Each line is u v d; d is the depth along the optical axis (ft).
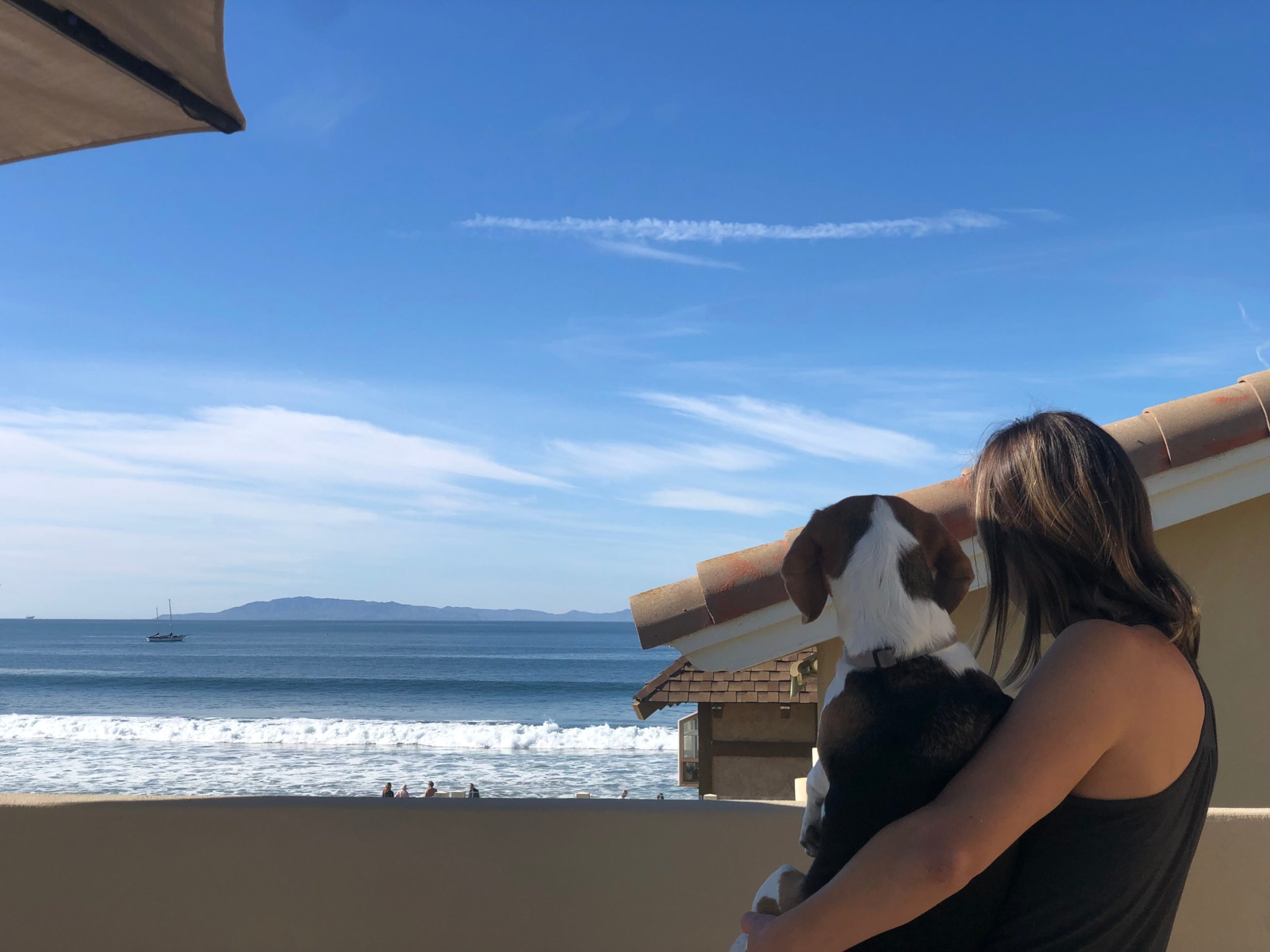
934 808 3.52
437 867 9.13
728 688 34.68
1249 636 15.06
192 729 152.25
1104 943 3.62
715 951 8.94
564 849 9.12
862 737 4.12
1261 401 14.05
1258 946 8.48
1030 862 3.82
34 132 8.75
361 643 499.51
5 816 9.21
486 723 163.84
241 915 9.11
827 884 3.66
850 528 4.70
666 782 118.42
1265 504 15.25
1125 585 4.13
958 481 13.80
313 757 135.13
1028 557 4.34
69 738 149.69
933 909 3.88
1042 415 4.58
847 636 4.51
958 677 4.17
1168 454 14.05
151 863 9.16
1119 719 3.61
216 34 7.43
